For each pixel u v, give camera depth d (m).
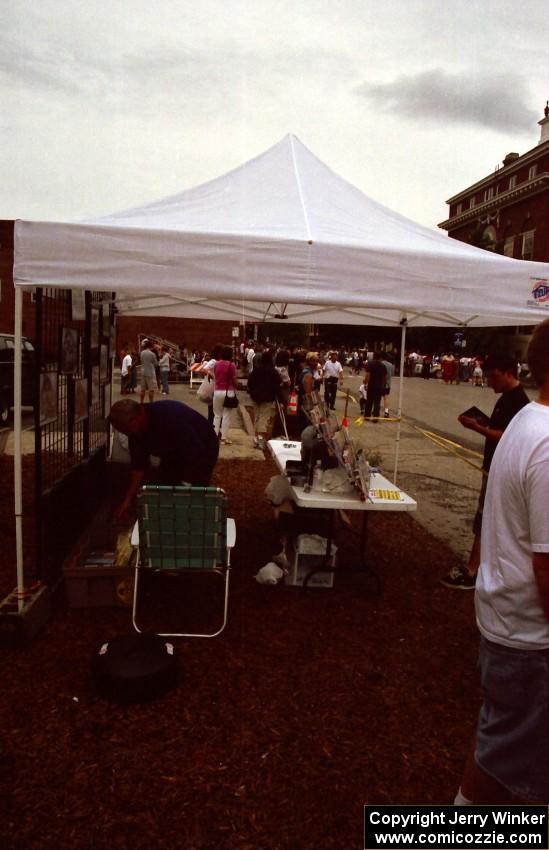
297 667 3.32
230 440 10.51
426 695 3.12
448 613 4.10
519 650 1.69
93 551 4.37
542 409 1.66
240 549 5.14
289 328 47.12
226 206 4.12
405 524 6.18
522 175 42.25
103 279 3.29
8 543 5.00
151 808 2.28
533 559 1.61
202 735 2.71
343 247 3.47
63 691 2.98
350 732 2.79
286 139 5.09
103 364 6.20
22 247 3.25
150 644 3.11
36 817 2.21
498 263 3.71
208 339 35.78
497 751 1.76
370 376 14.41
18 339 3.41
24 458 8.37
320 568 4.25
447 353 39.09
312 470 4.15
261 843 2.16
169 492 3.38
